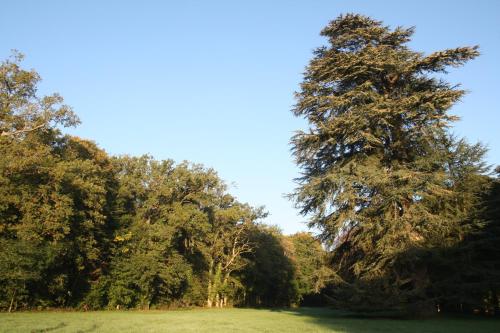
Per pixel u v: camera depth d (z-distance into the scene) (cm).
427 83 2819
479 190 2928
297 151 2944
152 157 5084
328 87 2905
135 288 4381
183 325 2194
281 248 6894
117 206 4394
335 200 2597
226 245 5838
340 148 2869
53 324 1977
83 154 4081
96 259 3916
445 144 2805
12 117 3031
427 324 2269
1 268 2797
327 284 2770
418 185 2505
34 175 2961
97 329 1819
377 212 2602
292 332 1828
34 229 2898
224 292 5888
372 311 2664
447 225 2588
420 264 2678
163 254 4641
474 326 2169
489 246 2986
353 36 2855
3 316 2481
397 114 2625
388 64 2681
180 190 5184
